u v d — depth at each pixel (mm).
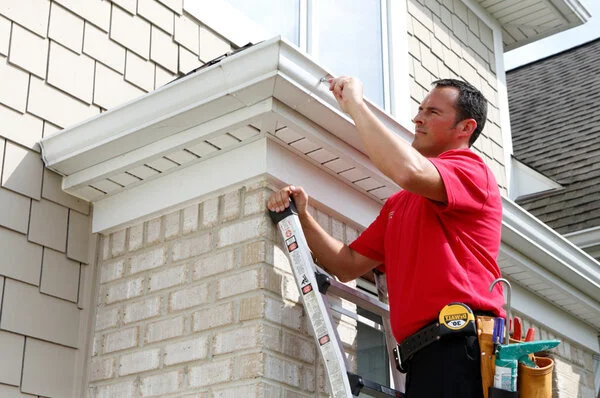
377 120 2369
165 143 2906
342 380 2451
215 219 2900
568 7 6355
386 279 2754
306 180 2945
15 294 2932
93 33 3461
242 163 2854
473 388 2240
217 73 2703
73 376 3023
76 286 3131
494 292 2428
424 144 2697
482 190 2451
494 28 6516
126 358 2949
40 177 3121
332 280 2672
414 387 2316
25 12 3236
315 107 2717
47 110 3207
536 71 9391
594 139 7086
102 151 3018
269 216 2797
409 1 5484
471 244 2428
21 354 2891
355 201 3160
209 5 3979
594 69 8539
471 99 2676
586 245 6184
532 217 4094
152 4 3729
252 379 2564
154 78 3652
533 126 7809
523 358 2301
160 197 3066
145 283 3021
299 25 4352
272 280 2713
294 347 2711
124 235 3176
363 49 4832
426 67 5445
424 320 2354
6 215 2975
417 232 2473
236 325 2682
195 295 2848
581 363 4770
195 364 2742
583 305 4613
